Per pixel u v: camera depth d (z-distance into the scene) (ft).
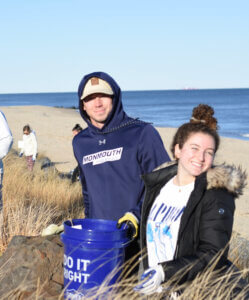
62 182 33.32
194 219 8.18
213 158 8.53
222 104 401.08
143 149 10.84
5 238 16.02
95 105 10.91
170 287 8.62
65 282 9.73
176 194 8.79
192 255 7.89
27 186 27.86
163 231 8.72
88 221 10.58
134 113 260.21
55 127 108.68
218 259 7.82
